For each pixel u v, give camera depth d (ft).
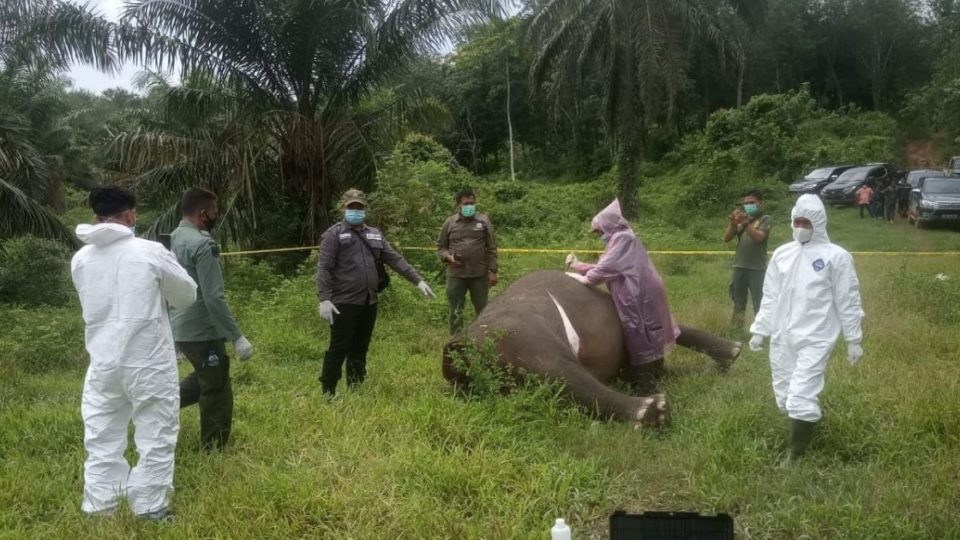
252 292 40.55
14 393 24.00
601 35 79.05
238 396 22.99
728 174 111.86
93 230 14.99
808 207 17.80
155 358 15.14
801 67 196.75
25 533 14.55
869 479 16.25
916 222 78.74
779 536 14.42
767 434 18.75
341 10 46.73
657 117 79.05
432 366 26.84
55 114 107.34
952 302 34.30
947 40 140.77
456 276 30.68
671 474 16.96
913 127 164.76
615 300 24.34
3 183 44.80
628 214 84.84
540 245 65.36
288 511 14.93
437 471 16.30
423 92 53.06
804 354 17.78
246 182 47.16
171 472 15.53
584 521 15.21
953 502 15.23
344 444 18.08
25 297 41.65
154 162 50.31
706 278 47.91
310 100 50.80
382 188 48.65
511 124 160.45
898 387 21.31
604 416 19.98
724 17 76.54
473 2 48.39
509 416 19.51
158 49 46.75
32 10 44.91
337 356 22.57
